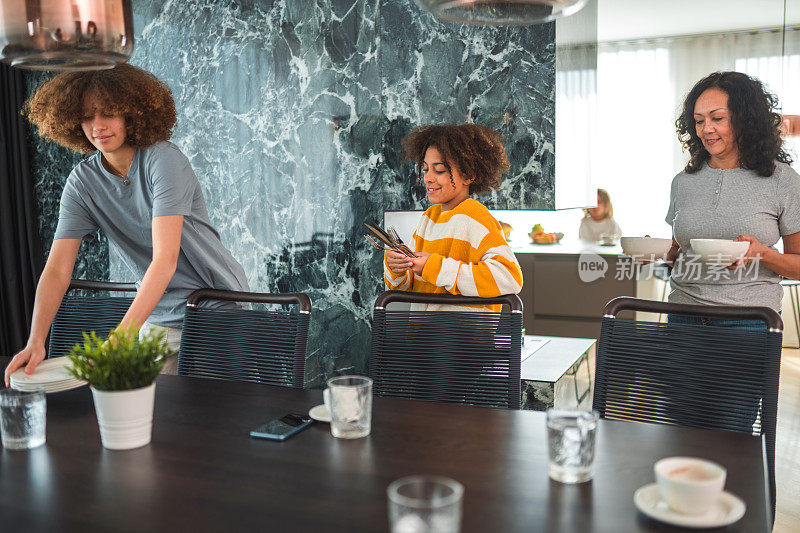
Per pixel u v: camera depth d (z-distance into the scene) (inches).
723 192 81.4
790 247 81.5
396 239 79.7
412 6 124.7
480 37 121.5
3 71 146.6
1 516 39.4
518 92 120.1
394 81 127.3
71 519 38.8
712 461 45.4
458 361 68.9
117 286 87.7
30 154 150.3
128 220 83.1
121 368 48.5
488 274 75.3
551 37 116.7
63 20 45.6
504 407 67.0
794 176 79.5
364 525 37.2
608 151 265.1
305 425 52.8
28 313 152.6
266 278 138.3
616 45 261.0
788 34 204.1
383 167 128.6
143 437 49.7
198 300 77.0
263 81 134.2
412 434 51.1
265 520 38.1
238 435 51.6
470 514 38.2
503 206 123.5
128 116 76.4
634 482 42.2
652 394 62.1
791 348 214.4
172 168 77.6
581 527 36.7
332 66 130.0
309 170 133.0
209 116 138.8
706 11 219.0
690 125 85.1
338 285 132.5
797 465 118.1
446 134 82.5
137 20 142.6
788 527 95.3
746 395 58.7
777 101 81.4
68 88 73.8
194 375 75.0
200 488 42.4
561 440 42.1
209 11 136.4
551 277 199.6
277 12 132.0
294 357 70.6
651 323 63.2
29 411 49.2
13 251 150.9
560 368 111.4
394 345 71.2
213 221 141.3
